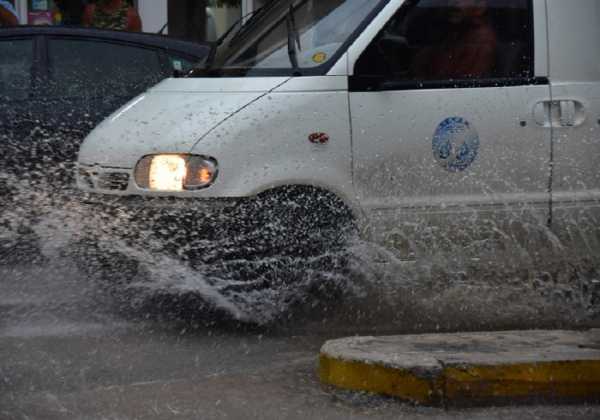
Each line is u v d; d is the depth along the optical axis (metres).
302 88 8.52
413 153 8.57
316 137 8.44
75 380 6.93
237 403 6.41
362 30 8.71
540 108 8.73
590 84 8.86
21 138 11.26
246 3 19.61
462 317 8.62
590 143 8.81
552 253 8.88
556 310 8.81
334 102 8.50
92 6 15.41
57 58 11.83
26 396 6.57
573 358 6.39
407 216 8.58
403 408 6.27
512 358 6.40
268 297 8.59
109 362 7.40
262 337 8.16
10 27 12.00
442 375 6.27
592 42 8.95
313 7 9.12
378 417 6.14
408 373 6.29
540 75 8.82
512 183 8.70
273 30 9.19
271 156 8.36
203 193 8.27
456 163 8.62
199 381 6.90
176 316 8.78
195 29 19.59
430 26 8.84
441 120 8.60
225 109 8.45
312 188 8.45
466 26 8.87
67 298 9.22
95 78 11.77
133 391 6.67
